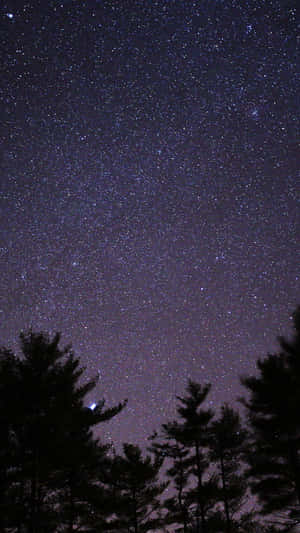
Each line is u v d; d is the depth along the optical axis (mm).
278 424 17969
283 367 18844
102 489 20141
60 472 18203
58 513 17484
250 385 18734
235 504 23906
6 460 15562
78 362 18984
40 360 17641
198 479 24391
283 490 17359
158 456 25953
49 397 17516
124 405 20531
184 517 23906
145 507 23453
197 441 24875
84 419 19172
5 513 15047
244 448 24641
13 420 16516
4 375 16766
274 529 16781
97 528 20469
